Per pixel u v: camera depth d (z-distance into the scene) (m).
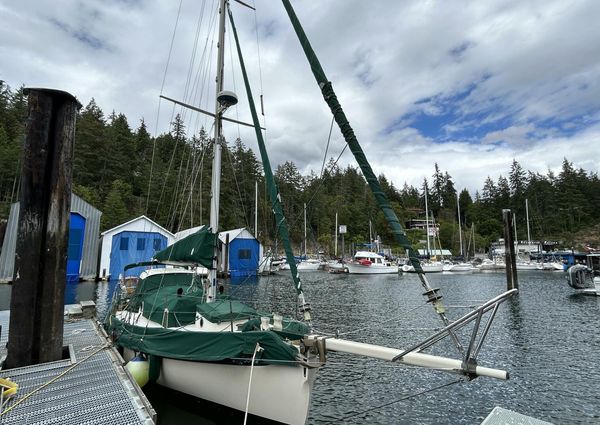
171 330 5.49
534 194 85.62
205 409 5.26
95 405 3.84
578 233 76.38
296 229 51.09
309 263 47.09
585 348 10.50
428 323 13.73
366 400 6.70
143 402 3.89
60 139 5.25
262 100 7.46
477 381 7.70
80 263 24.34
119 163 48.84
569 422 6.02
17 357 4.87
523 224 79.75
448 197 94.81
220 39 7.56
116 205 37.88
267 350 4.57
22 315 4.94
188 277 8.56
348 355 9.46
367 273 40.81
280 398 4.55
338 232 67.31
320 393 7.01
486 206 93.00
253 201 44.41
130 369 5.55
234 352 4.67
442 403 6.63
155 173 45.31
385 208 4.00
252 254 32.56
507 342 11.18
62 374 4.61
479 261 57.31
